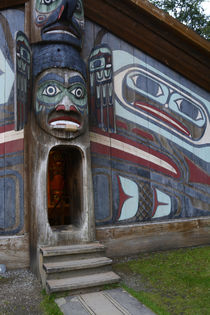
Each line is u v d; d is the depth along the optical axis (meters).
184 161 5.53
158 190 5.15
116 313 2.63
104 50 4.58
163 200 5.18
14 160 4.23
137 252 4.76
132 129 5.07
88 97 4.67
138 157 5.04
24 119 3.76
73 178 4.53
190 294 3.12
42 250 3.47
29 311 2.72
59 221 5.98
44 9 4.19
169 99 5.57
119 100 5.02
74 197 4.47
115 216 4.70
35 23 4.22
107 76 4.51
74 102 3.94
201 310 2.73
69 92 3.92
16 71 3.59
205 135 5.93
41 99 3.92
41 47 4.16
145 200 5.00
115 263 4.28
